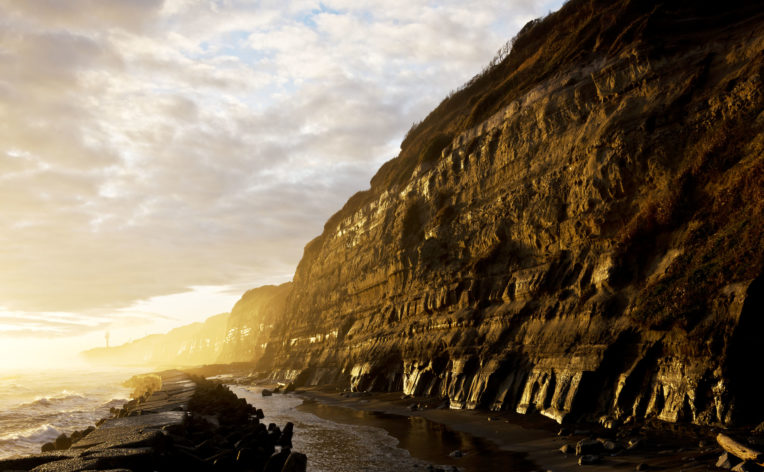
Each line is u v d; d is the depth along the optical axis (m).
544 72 38.81
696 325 17.44
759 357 15.77
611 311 23.08
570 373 22.70
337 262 76.00
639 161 26.08
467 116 54.59
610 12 36.31
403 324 44.91
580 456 15.90
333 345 63.88
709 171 22.09
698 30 28.28
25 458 11.80
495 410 26.81
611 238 25.97
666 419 17.17
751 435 13.59
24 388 78.94
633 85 28.94
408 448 21.41
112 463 11.74
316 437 25.47
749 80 22.50
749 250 17.12
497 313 31.75
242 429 21.59
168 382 70.19
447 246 42.16
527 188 33.97
